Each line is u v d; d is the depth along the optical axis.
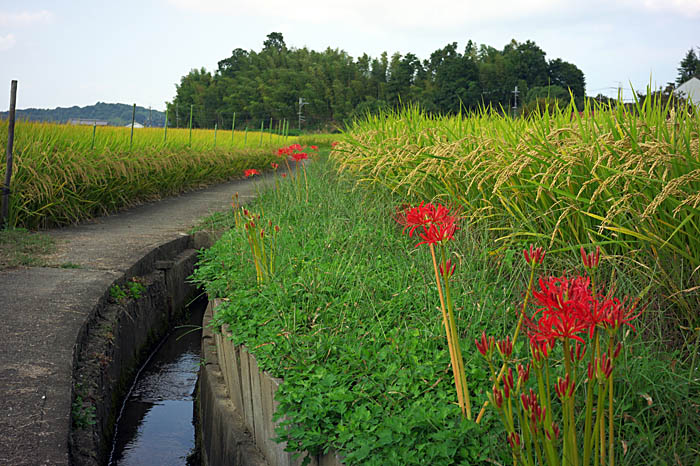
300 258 5.60
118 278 6.25
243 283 5.36
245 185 16.98
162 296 7.41
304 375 3.44
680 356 3.11
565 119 5.11
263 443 3.68
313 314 4.32
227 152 18.52
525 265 4.20
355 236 5.99
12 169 8.59
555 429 1.92
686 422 2.54
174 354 6.75
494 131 5.90
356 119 10.31
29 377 3.80
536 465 2.45
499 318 3.77
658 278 3.45
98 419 4.09
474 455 2.53
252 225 5.29
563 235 4.29
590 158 3.95
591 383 1.90
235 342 4.15
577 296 1.85
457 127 6.74
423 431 2.78
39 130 10.64
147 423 5.11
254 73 153.50
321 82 136.75
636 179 3.46
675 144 3.50
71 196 9.38
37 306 5.18
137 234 8.79
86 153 10.23
